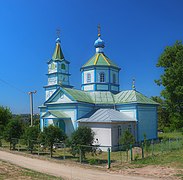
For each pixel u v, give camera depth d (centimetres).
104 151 3064
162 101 5706
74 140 2422
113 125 3164
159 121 6134
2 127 4066
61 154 2809
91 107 3681
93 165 2192
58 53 5128
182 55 3788
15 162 2345
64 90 3562
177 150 2695
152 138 3784
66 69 5150
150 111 3819
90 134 2456
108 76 4106
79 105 3456
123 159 2450
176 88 3750
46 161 2416
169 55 3944
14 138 3344
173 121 4125
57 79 4984
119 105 3706
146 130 3688
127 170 1966
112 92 4075
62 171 1953
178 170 1864
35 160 2472
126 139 2569
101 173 1880
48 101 3722
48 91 5066
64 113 3531
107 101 3803
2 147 3609
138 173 1850
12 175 1630
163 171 1867
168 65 3981
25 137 3181
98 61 4141
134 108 3575
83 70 4206
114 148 3097
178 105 3919
